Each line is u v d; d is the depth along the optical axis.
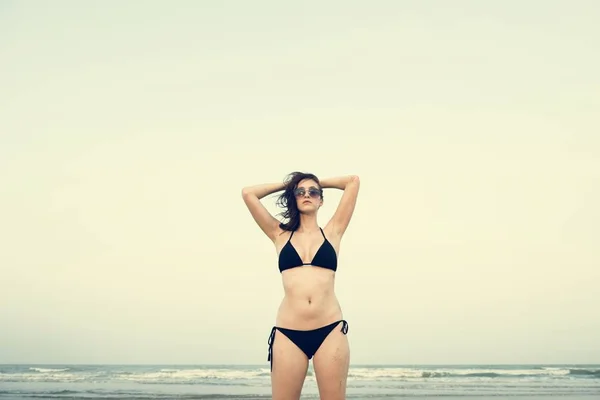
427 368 54.19
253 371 32.38
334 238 5.14
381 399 19.02
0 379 29.73
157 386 25.73
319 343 4.73
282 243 5.10
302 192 5.11
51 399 17.84
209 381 29.69
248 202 5.22
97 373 32.75
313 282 4.81
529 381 30.81
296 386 4.76
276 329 4.86
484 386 27.03
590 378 32.44
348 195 5.28
